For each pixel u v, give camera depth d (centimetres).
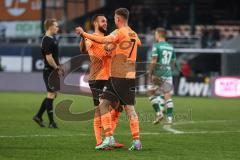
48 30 3406
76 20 8750
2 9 8744
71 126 3553
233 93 6575
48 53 3359
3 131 3291
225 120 4131
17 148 2633
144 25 9225
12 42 8531
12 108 4938
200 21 9900
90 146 2717
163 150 2622
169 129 3491
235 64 6862
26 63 7388
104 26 2716
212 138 3077
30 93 6931
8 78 7369
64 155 2453
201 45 7944
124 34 2556
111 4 8969
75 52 7081
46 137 3023
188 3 9550
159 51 3891
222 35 9200
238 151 2617
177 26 9400
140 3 9438
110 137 2623
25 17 8606
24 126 3559
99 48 2712
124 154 2494
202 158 2416
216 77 6650
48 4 8519
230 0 9831
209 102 5903
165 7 9575
